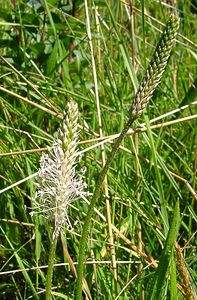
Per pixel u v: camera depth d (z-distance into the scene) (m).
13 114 0.43
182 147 0.43
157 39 0.52
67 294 0.31
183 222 0.34
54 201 0.19
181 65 0.51
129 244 0.30
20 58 0.46
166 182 0.39
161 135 0.40
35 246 0.33
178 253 0.24
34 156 0.38
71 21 0.47
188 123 0.44
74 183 0.19
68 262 0.30
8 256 0.35
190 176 0.40
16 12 0.46
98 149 0.36
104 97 0.44
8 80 0.41
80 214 0.34
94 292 0.31
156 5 0.57
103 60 0.46
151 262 0.30
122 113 0.38
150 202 0.34
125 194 0.35
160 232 0.31
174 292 0.23
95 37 0.43
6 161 0.37
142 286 0.28
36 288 0.31
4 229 0.36
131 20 0.38
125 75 0.46
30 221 0.36
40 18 0.47
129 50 0.49
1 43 0.47
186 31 0.53
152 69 0.18
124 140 0.41
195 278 0.29
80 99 0.40
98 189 0.19
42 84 0.44
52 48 0.47
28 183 0.35
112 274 0.30
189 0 0.55
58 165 0.18
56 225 0.19
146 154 0.41
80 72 0.47
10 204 0.36
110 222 0.31
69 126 0.18
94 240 0.31
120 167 0.36
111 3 0.55
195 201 0.38
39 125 0.42
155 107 0.43
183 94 0.50
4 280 0.35
